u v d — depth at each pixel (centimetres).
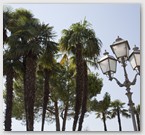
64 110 836
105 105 601
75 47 898
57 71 929
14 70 888
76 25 886
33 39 896
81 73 865
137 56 496
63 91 888
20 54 878
